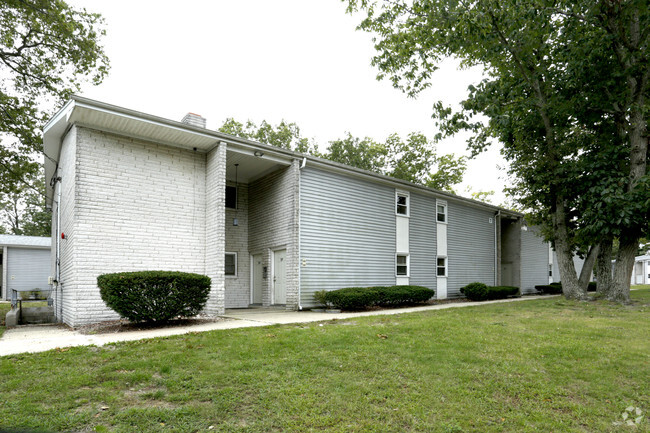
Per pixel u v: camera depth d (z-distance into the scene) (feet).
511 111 41.81
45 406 11.70
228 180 46.42
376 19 43.52
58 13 44.80
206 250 36.06
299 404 12.28
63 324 34.22
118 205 31.73
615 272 39.50
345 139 89.81
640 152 37.06
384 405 12.52
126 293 24.84
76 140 30.27
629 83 38.06
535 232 72.49
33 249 79.10
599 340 21.38
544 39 40.45
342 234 44.65
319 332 22.62
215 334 22.03
